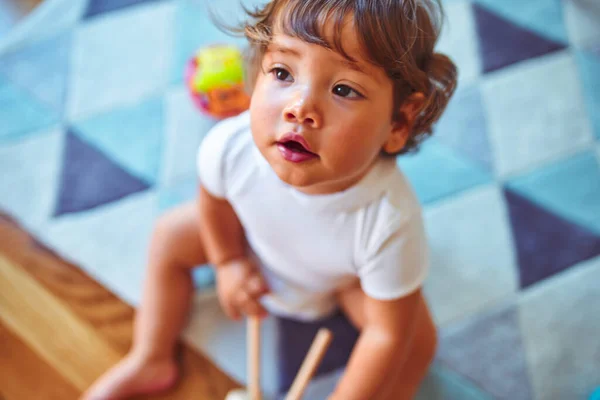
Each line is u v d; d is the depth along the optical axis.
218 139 0.69
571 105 1.13
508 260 1.00
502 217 1.03
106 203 1.05
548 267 1.00
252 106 0.55
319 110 0.51
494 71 1.16
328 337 0.85
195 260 0.90
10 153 1.09
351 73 0.51
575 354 0.94
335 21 0.49
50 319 0.97
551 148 1.09
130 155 1.09
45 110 1.13
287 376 0.93
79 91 1.15
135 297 0.99
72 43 1.19
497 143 1.09
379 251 0.65
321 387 0.92
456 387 0.92
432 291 0.98
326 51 0.50
